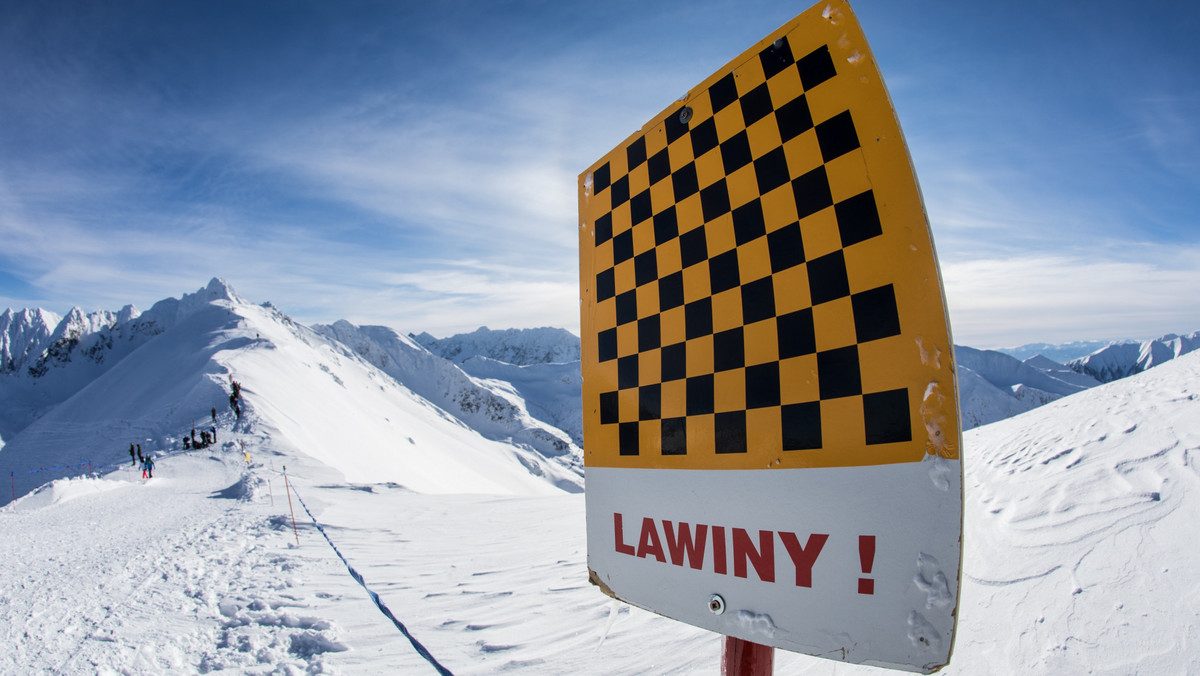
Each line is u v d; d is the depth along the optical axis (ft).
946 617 2.51
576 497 38.65
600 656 10.61
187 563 20.51
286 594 15.98
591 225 5.05
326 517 31.63
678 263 4.09
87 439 142.61
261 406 132.57
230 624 13.51
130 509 38.75
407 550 22.72
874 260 3.01
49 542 26.71
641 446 4.15
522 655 11.05
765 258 3.53
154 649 11.91
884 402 2.86
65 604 15.55
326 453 124.88
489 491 247.70
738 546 3.40
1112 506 10.53
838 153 3.26
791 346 3.32
